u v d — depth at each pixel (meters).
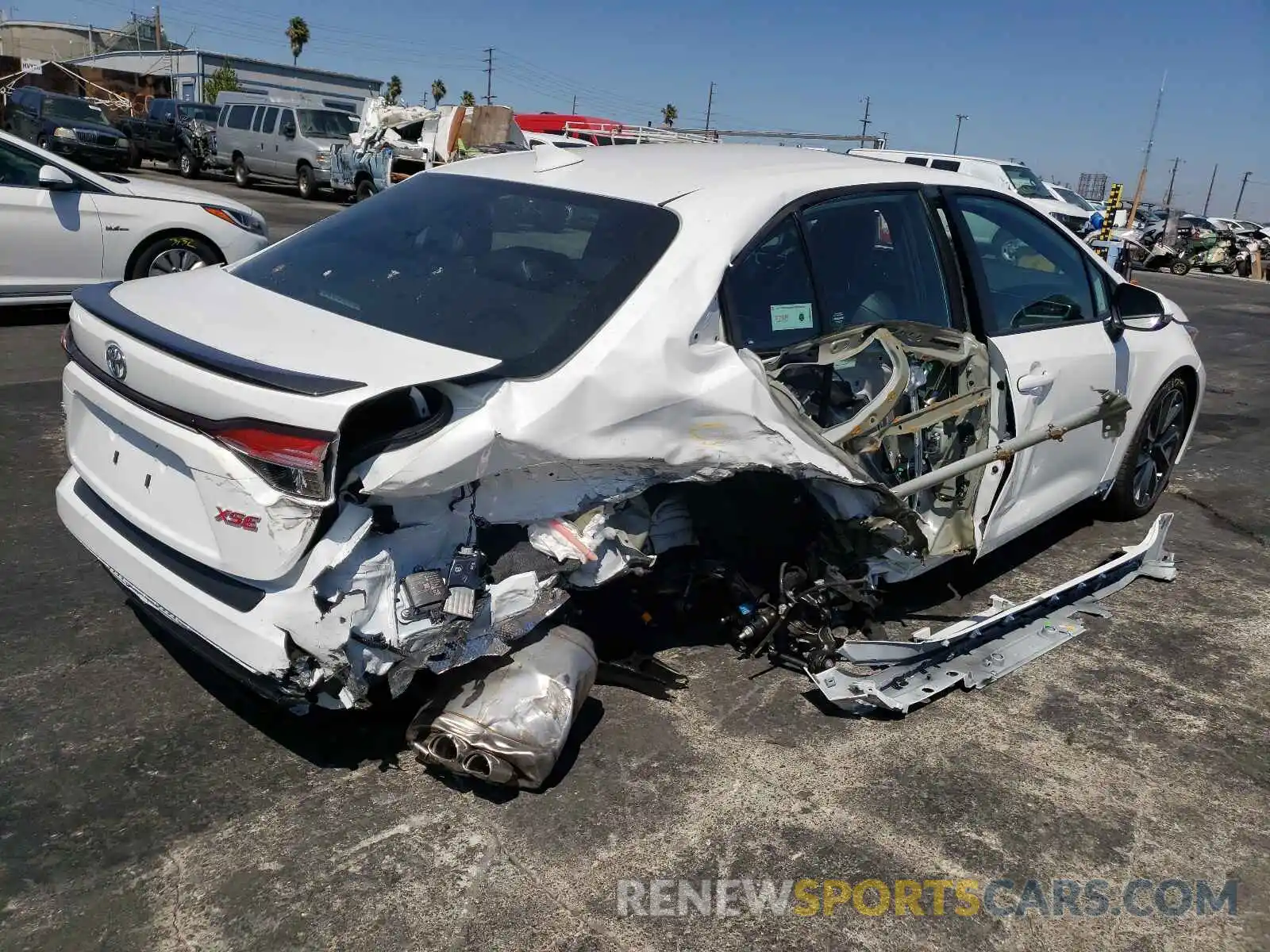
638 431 2.80
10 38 62.88
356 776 2.89
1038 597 4.02
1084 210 20.83
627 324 2.81
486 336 2.79
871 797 2.94
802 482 3.33
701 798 2.88
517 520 2.80
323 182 23.17
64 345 3.27
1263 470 6.52
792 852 2.69
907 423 3.40
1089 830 2.86
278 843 2.61
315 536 2.44
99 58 46.19
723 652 3.67
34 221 7.77
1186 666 3.83
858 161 3.77
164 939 2.30
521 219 3.25
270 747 3.00
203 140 26.53
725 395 2.89
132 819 2.66
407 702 3.18
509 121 20.52
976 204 3.98
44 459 5.25
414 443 2.48
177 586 2.68
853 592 3.44
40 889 2.41
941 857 2.72
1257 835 2.88
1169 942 2.47
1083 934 2.48
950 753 3.18
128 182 8.45
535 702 2.73
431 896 2.46
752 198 3.19
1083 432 4.39
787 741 3.18
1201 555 4.95
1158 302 4.36
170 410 2.60
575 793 2.87
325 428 2.35
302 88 40.53
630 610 3.41
